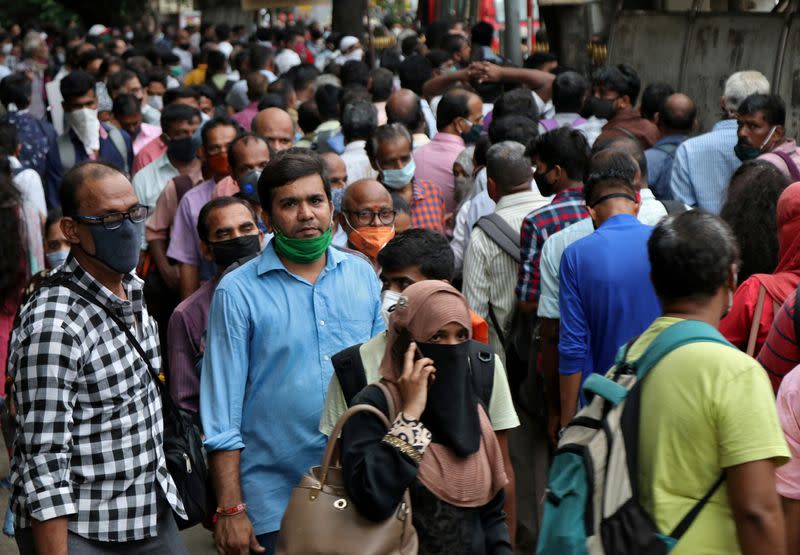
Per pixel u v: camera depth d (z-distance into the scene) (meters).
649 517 2.70
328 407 3.54
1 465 6.61
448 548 2.97
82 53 15.80
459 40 14.25
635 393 2.78
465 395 3.03
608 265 4.32
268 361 3.80
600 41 12.35
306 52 23.48
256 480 3.83
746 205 4.44
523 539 5.38
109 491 3.38
